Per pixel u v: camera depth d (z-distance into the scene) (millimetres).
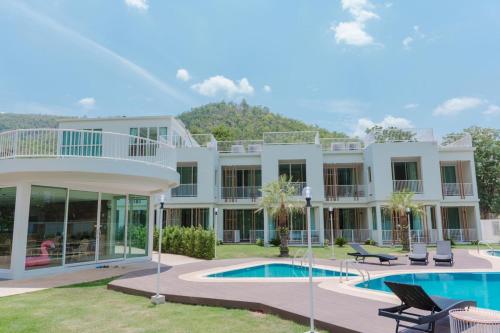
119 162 11742
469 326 4934
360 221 28609
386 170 25750
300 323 6430
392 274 12609
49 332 5945
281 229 19547
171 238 19609
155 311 7344
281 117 87438
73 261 12867
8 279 10984
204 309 7547
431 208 27562
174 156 15211
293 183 25953
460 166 28172
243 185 29594
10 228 11492
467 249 21734
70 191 12930
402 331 5488
